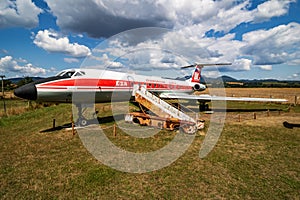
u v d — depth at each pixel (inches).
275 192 193.9
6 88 1962.4
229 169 246.8
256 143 353.7
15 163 264.8
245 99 765.9
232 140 371.6
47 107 962.1
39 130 454.9
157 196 187.3
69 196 187.2
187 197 185.8
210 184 209.9
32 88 395.9
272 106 970.7
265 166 255.0
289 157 286.0
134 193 192.5
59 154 298.8
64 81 431.8
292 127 477.7
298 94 1600.6
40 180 218.4
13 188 201.9
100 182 213.9
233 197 185.8
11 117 639.1
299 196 186.7
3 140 374.3
